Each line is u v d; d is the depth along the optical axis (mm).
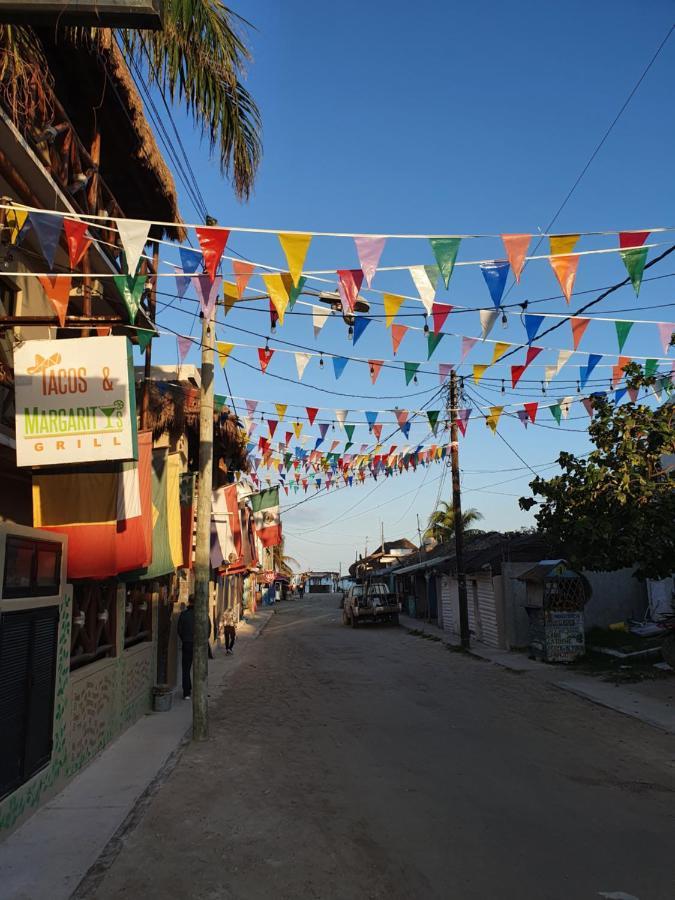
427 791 6777
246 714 11305
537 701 12344
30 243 8992
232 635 21156
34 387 7047
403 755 8320
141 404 13484
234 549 17516
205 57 6121
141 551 8195
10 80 6887
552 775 7371
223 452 20453
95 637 8930
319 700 12594
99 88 9797
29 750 6191
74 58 9203
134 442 7031
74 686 7598
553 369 9008
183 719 10961
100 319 7270
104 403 7016
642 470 11688
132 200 12438
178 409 16125
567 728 9945
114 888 4652
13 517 9367
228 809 6324
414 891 4508
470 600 25188
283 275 5914
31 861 5145
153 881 4754
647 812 6105
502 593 21562
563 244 5387
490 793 6691
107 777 7531
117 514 8211
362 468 16406
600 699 12148
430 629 29719
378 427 12578
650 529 11578
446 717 10828
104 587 9391
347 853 5180
